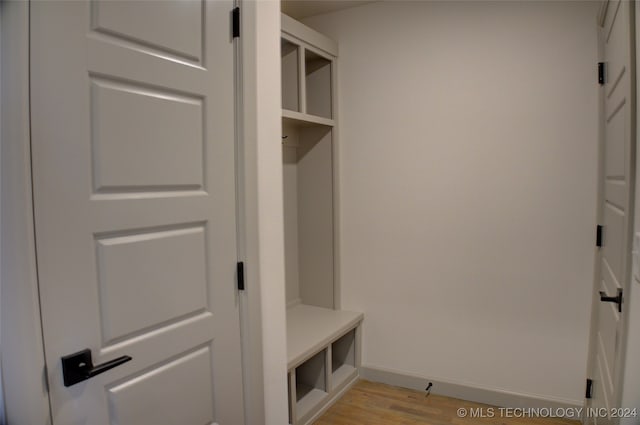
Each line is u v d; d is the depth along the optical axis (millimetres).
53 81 1000
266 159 1690
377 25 2914
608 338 1638
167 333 1301
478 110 2631
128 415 1189
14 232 945
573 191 2406
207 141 1420
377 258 3012
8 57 932
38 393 977
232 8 1511
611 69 1754
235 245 1548
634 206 1196
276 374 1769
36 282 975
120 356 1163
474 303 2703
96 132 1092
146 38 1210
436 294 2818
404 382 2926
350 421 2496
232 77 1516
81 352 1066
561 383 2490
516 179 2549
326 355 2660
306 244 3242
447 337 2793
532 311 2545
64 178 1026
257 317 1636
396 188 2916
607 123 1931
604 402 1679
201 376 1428
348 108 3055
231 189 1521
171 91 1295
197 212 1389
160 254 1272
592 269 2383
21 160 946
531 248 2529
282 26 2535
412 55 2811
